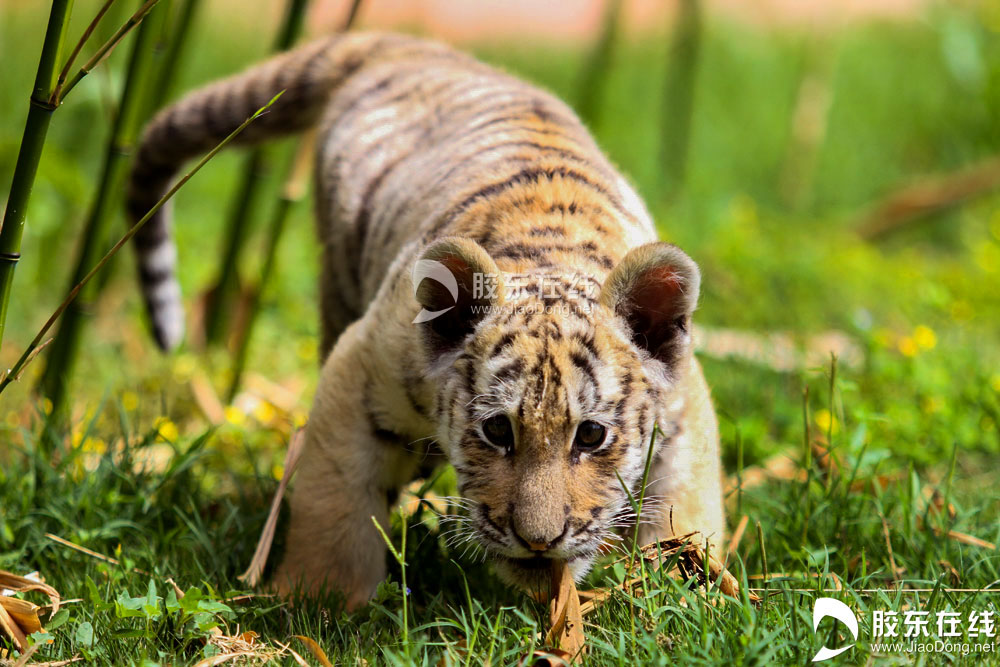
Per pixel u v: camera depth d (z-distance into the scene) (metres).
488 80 7.67
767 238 14.16
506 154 6.61
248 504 7.25
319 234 8.09
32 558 6.61
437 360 5.61
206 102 8.84
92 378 9.95
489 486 5.38
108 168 8.03
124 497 7.05
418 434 6.11
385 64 8.23
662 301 5.55
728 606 5.49
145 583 6.13
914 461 8.02
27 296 11.38
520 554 5.34
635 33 21.12
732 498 7.48
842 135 18.06
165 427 8.31
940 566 6.35
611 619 5.73
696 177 16.36
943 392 8.88
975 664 5.29
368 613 5.97
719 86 19.14
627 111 17.89
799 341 10.05
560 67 19.33
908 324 11.62
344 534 6.15
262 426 9.03
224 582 6.18
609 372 5.37
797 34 20.38
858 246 14.53
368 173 7.48
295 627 5.81
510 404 5.25
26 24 16.31
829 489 6.94
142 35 7.84
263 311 11.44
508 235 6.02
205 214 14.67
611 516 5.50
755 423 8.45
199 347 10.64
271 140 9.02
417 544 6.46
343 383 6.13
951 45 16.00
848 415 8.53
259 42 18.67
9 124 14.64
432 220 6.45
